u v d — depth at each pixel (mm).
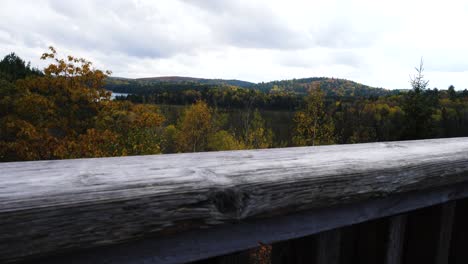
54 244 389
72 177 482
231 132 32719
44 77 14258
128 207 431
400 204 769
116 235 426
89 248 411
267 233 583
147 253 479
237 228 551
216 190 496
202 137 34438
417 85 18859
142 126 15039
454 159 823
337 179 620
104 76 15297
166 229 460
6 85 16156
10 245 365
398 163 728
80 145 13336
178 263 502
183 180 501
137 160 622
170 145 34594
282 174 580
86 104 14711
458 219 995
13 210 365
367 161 719
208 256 529
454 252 1007
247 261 601
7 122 14055
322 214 649
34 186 431
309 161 685
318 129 20562
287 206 565
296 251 716
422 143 1026
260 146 25375
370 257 815
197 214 481
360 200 667
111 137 13703
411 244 926
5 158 13828
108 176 498
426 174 765
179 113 40844
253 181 533
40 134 13477
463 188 901
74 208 398
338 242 712
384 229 788
